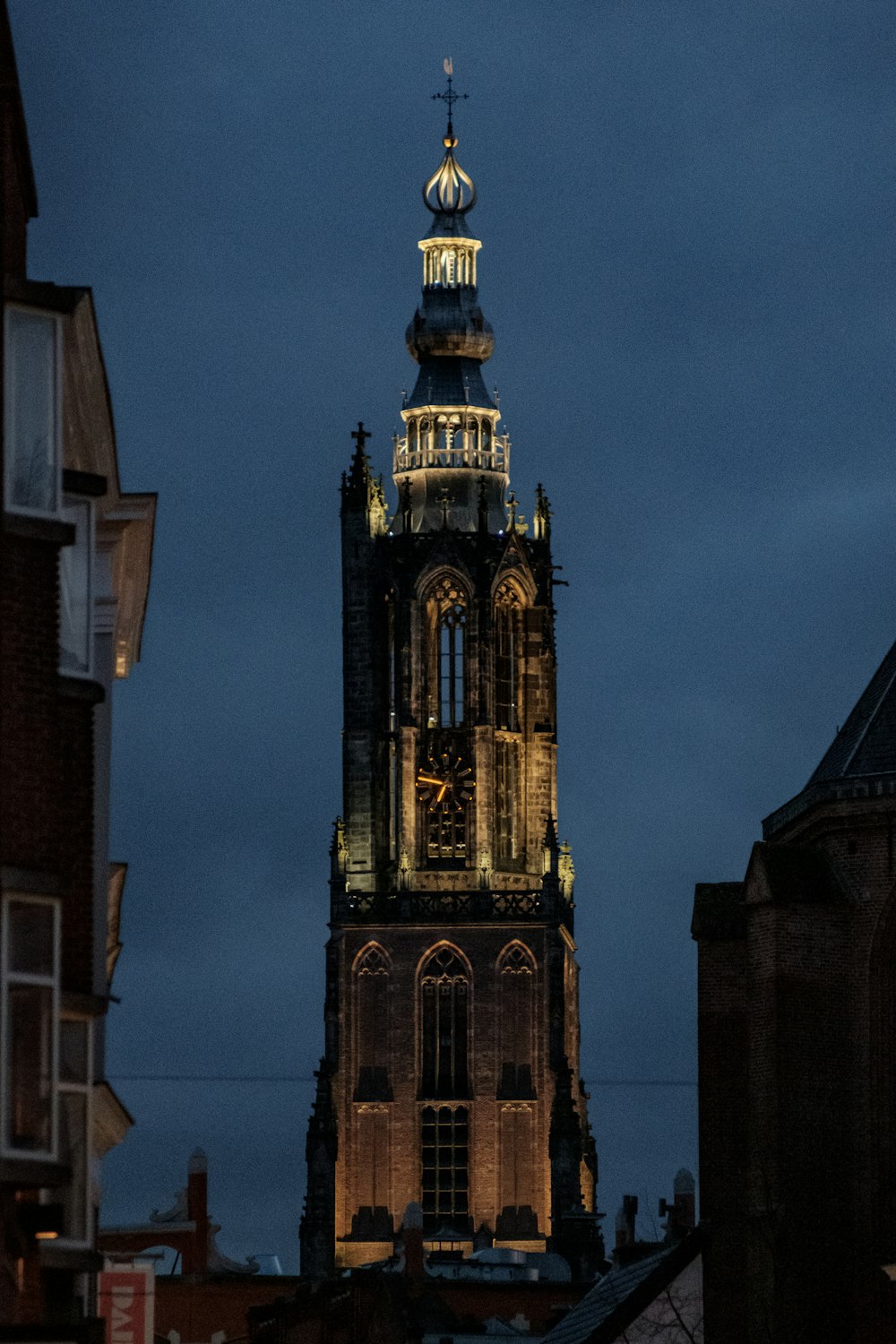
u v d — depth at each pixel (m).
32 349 61.59
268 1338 151.38
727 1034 120.50
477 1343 178.75
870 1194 114.69
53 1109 58.81
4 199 62.00
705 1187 119.56
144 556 94.44
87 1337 65.25
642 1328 118.12
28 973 58.94
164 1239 190.00
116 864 90.69
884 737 118.12
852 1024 116.00
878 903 115.94
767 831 124.62
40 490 61.59
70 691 66.88
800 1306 113.69
